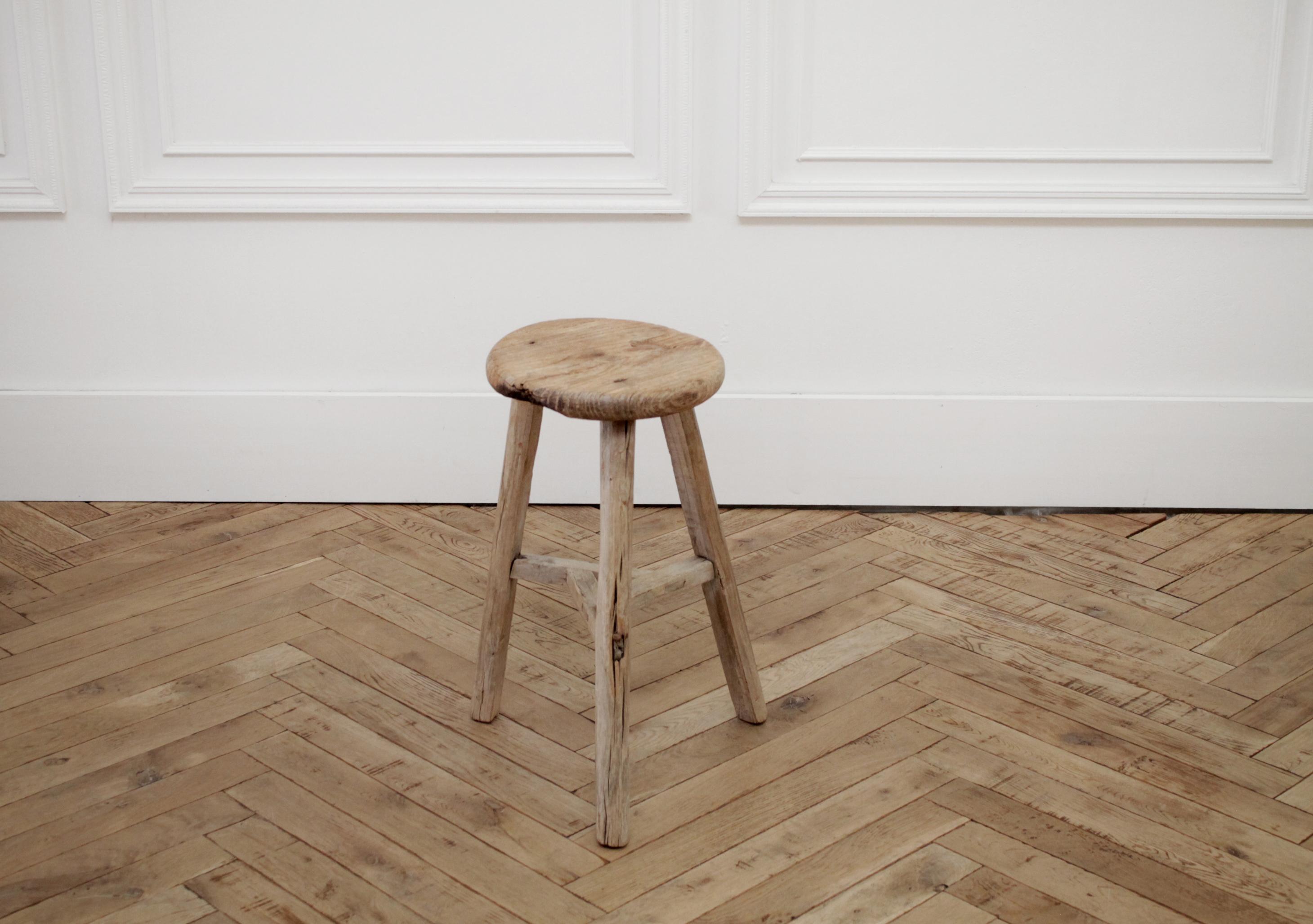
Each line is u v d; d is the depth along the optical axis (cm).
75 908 147
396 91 240
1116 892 153
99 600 220
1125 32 235
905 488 262
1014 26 235
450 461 261
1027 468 261
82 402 256
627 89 239
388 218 247
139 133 241
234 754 177
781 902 151
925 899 151
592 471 262
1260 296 250
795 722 188
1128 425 257
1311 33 233
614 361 161
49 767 173
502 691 186
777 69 237
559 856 158
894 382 258
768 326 254
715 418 257
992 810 168
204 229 248
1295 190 242
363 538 247
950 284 251
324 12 235
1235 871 156
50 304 252
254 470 261
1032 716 189
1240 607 223
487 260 250
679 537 249
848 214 244
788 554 242
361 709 189
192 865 155
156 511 259
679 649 209
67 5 234
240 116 242
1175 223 245
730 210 246
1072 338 254
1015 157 242
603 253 250
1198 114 240
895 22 235
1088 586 231
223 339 255
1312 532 253
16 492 262
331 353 256
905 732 185
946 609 222
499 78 239
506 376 155
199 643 207
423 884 153
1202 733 185
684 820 165
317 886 152
